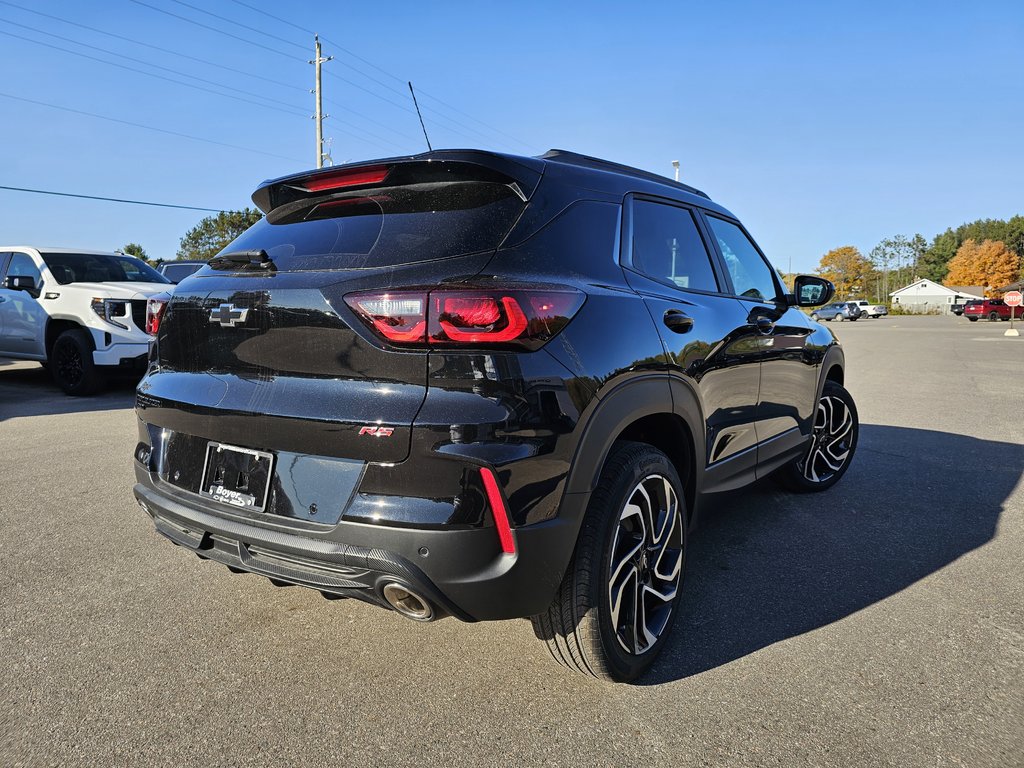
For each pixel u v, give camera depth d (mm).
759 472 3357
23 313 8602
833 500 4234
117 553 3305
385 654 2430
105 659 2377
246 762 1872
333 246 2125
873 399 8805
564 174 2361
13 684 2223
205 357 2223
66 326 8375
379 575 1812
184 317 2297
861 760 1884
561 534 1903
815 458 4336
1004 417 7324
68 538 3492
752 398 3168
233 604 2795
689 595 2906
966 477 4781
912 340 23938
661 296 2516
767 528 3727
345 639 2531
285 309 1982
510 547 1807
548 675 2305
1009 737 1983
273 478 1984
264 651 2443
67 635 2533
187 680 2256
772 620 2686
